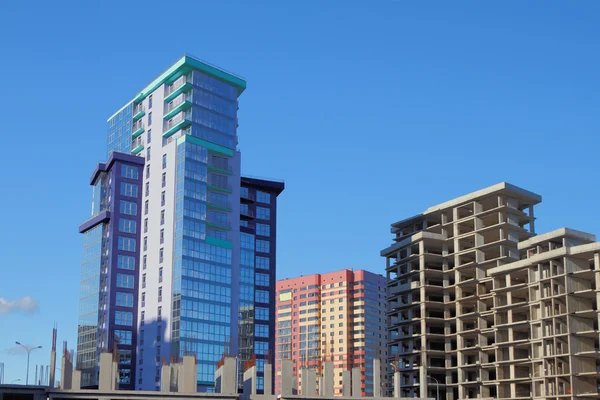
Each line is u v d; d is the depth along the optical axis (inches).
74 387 4330.7
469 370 6884.8
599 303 5590.6
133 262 7362.2
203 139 7377.0
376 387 5064.0
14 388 4020.7
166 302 6943.9
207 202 7288.4
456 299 7150.6
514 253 6968.5
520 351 6402.6
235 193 7583.7
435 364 7244.1
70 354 4608.8
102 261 7465.6
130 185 7544.3
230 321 7160.4
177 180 7199.8
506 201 7101.4
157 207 7352.4
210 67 7632.9
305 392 4766.2
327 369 4896.7
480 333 6801.2
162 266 7106.3
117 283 7229.3
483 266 7071.9
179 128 7445.9
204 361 6825.8
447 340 7185.0
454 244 7396.7
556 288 5969.5
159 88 7746.1
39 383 4827.8
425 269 7337.6
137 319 7229.3
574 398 5590.6
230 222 7480.3
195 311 6884.8
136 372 7062.0
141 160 7657.5
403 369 7249.0
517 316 6491.1
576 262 5905.5
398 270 7819.9
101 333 7224.4
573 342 5689.0
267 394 4557.1
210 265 7135.8
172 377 5009.8
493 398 6456.7
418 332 7357.3
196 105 7455.7
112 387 4906.5
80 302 7780.5
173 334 6781.5
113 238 7327.8
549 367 5856.3
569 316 5728.3
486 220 7308.1
